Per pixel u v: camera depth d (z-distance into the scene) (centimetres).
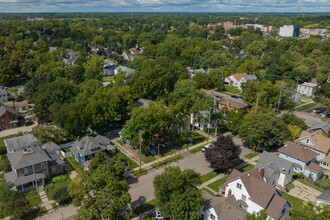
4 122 8288
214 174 6028
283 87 10744
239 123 7900
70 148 7188
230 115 8150
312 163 6109
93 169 4947
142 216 4666
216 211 4275
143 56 16525
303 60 14950
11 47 17688
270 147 7319
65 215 4722
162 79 9881
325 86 10125
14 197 5006
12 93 11275
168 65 12350
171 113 6969
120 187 4312
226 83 13625
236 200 4697
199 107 8300
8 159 5994
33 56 16000
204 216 4472
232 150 5797
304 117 9794
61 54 17650
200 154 6969
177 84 10000
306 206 4497
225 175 5984
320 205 3869
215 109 8412
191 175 4488
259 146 6950
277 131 6838
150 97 10162
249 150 7188
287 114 8056
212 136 8044
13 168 5300
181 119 7375
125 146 7281
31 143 6706
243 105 9331
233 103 9512
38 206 4947
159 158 6700
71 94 8969
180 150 7162
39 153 5738
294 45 19362
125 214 4678
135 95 9169
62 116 7200
